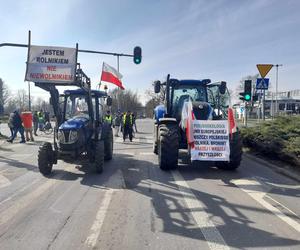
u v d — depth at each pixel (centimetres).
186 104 1038
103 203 681
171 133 1003
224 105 1159
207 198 718
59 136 964
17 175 959
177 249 468
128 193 759
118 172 998
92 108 1095
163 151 997
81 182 869
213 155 962
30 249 469
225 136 968
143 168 1062
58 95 1098
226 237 511
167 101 1180
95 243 488
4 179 907
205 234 522
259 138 1252
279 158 1125
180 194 750
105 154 1195
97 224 562
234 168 1015
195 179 900
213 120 983
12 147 1650
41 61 1027
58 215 608
